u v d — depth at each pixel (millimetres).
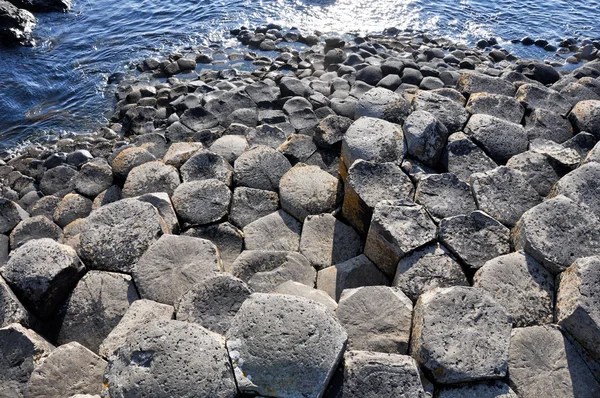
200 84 11281
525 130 6559
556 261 4547
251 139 7809
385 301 4473
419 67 11062
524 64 11352
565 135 6891
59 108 11984
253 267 5246
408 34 14273
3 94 12461
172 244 5062
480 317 4039
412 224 4992
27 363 4129
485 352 3857
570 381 3938
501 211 5312
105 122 11375
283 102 9883
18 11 15570
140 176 6512
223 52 13594
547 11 15602
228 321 4285
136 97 11508
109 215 5305
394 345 4223
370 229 5086
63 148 10125
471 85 8047
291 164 7051
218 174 6605
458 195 5461
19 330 4211
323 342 3727
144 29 15336
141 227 5227
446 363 3789
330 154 7098
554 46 13703
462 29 14680
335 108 9297
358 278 5137
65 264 4797
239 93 10047
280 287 4777
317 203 5973
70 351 4129
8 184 9164
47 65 13695
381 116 6637
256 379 3596
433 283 4688
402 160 5926
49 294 4691
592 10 15594
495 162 6293
